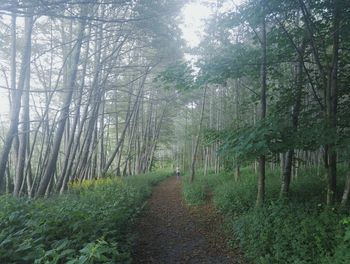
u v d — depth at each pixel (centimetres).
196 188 1548
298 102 894
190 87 823
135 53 1847
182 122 4394
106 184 1487
